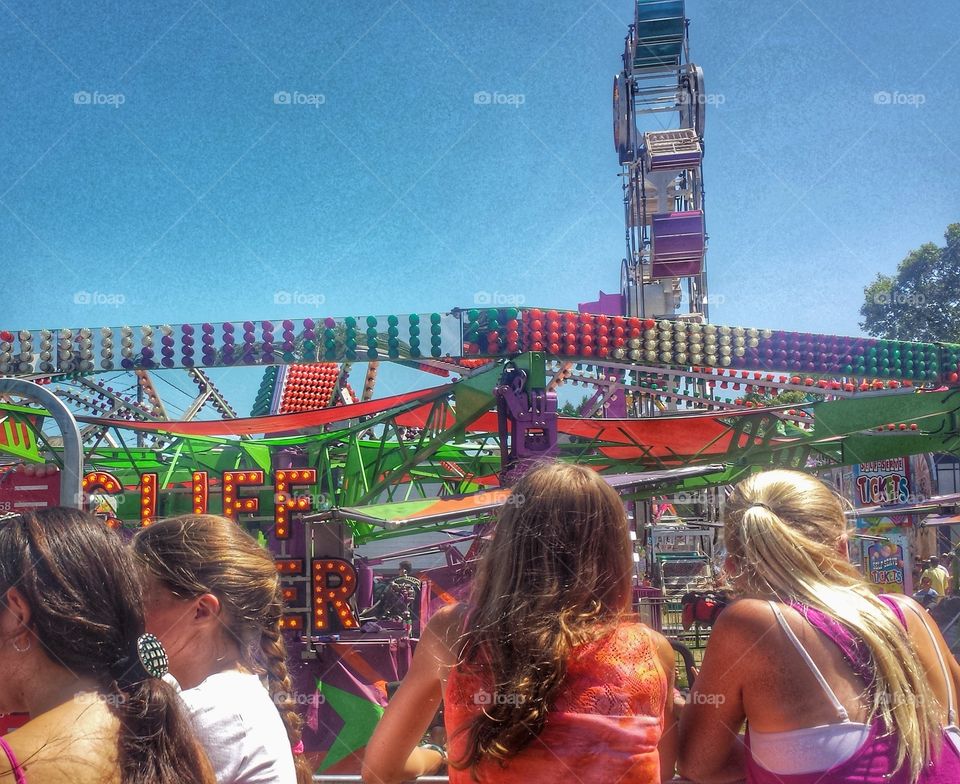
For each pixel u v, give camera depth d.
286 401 17.14
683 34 20.39
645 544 15.96
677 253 17.88
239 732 1.79
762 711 1.75
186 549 1.97
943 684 1.82
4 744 1.12
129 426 11.45
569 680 1.59
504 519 1.72
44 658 1.23
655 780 1.62
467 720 1.62
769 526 1.89
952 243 20.64
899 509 13.23
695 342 9.20
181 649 1.93
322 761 6.89
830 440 13.41
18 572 1.24
